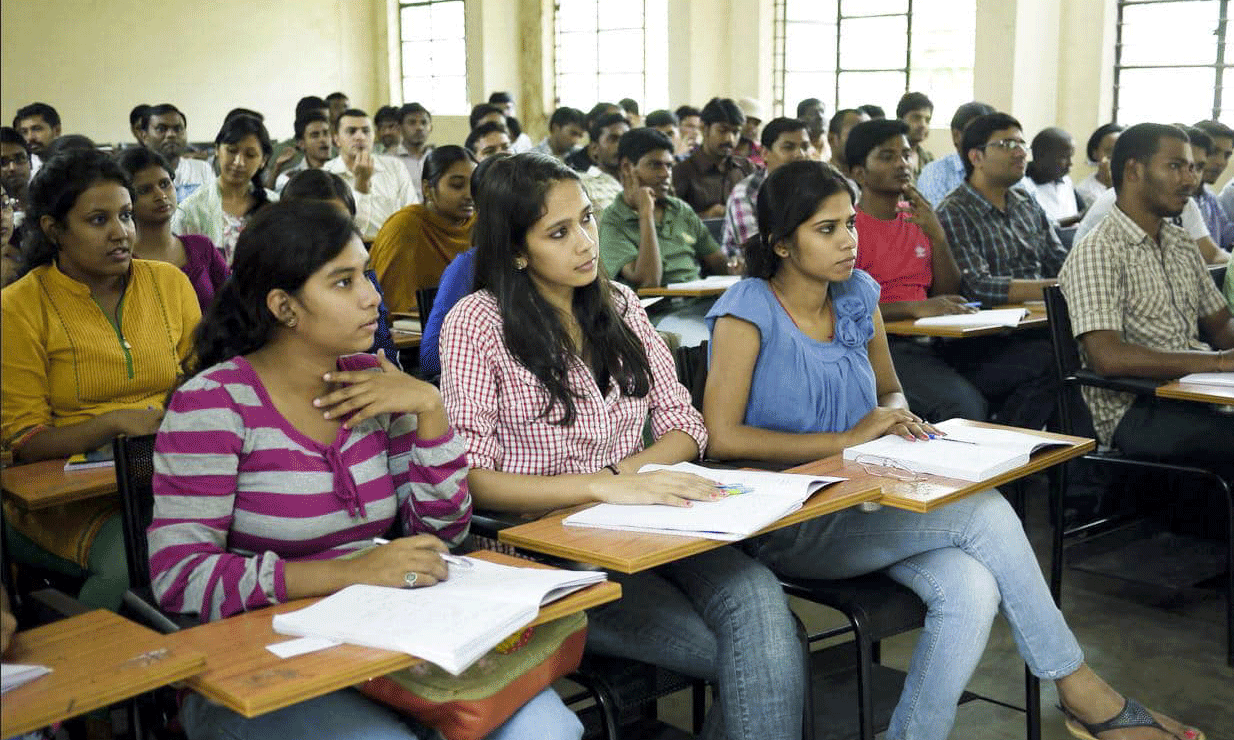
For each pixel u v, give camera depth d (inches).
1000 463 78.7
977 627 81.7
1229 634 111.0
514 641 62.7
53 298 100.2
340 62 489.1
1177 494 136.7
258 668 50.6
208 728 61.9
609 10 419.5
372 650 52.2
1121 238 127.6
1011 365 155.8
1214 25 286.5
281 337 68.3
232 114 192.7
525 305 81.5
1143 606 125.3
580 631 66.7
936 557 84.0
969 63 325.1
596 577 60.2
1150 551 141.1
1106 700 87.3
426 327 128.3
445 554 64.3
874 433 89.3
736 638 74.5
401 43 492.4
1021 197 175.6
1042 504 157.5
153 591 64.2
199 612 61.9
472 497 78.4
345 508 69.2
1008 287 162.4
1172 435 121.8
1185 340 132.1
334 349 67.8
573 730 64.9
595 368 84.7
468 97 455.2
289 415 68.3
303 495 67.8
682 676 79.0
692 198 260.2
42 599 62.9
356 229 68.3
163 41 444.1
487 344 81.2
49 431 93.5
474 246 84.0
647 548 64.5
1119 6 301.6
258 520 67.4
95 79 429.7
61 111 423.5
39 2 414.6
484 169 83.4
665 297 185.8
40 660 50.5
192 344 69.3
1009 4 303.3
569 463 83.2
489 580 59.9
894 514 85.4
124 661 50.2
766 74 369.1
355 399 67.6
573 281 81.4
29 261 100.4
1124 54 302.8
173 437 65.2
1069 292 126.3
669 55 372.5
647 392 87.1
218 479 65.3
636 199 185.3
